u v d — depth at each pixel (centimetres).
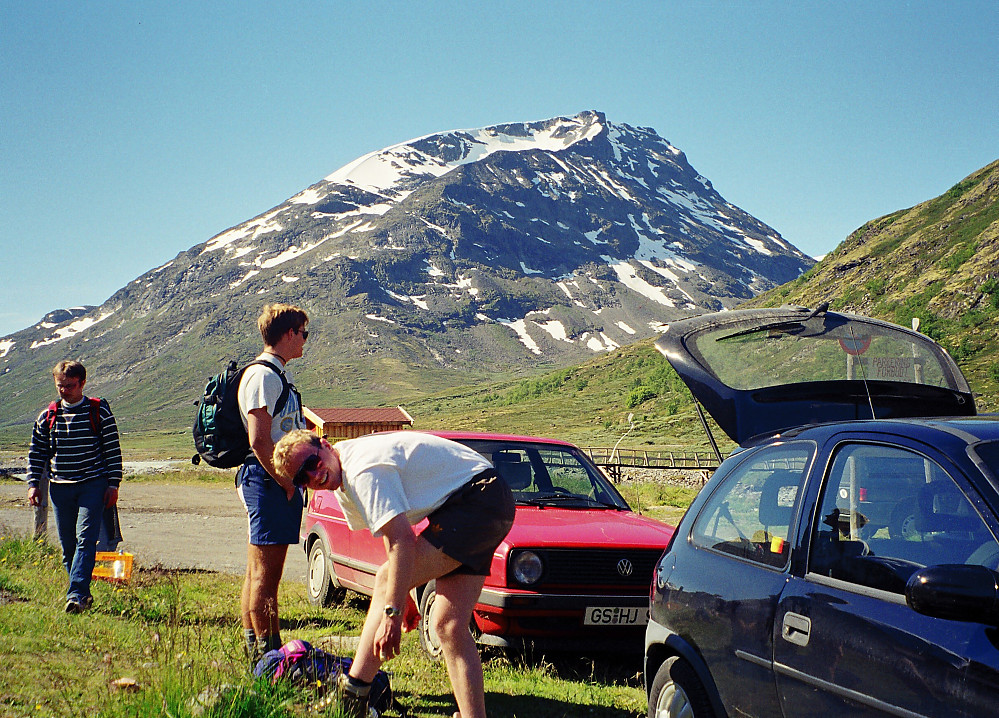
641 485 3145
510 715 498
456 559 396
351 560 760
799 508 361
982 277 11912
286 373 517
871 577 312
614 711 516
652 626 433
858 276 15388
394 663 590
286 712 411
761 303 18350
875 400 561
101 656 547
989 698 251
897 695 281
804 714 320
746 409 540
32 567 906
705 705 381
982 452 306
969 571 258
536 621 604
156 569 964
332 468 395
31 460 733
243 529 1692
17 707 431
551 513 692
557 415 17050
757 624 353
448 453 409
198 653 498
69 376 718
